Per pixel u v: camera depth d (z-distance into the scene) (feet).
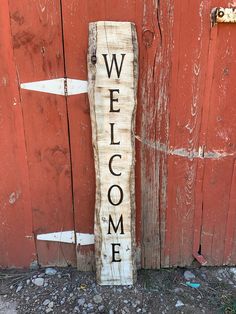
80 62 5.82
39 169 6.49
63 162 6.45
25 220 6.86
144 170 6.51
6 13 5.56
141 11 5.58
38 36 5.68
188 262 7.31
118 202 6.32
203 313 6.43
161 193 6.69
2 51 5.76
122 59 5.61
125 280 6.83
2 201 6.71
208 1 5.57
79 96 6.02
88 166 6.48
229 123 6.30
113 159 6.08
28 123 6.19
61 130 6.23
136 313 6.41
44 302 6.59
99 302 6.57
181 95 6.06
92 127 5.94
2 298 6.69
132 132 5.95
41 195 6.68
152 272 7.20
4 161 6.43
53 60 5.82
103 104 5.80
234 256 7.28
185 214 6.89
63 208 6.78
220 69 5.96
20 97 6.02
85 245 7.02
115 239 6.55
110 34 5.54
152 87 5.98
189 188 6.70
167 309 6.49
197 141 6.37
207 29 5.71
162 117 6.17
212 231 7.07
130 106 5.82
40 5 5.54
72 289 6.81
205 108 6.16
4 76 5.90
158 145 6.35
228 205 6.89
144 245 7.07
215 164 6.56
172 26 5.67
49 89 5.98
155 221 6.89
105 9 5.56
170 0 5.55
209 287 6.92
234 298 6.70
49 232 6.97
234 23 5.69
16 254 7.14
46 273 7.13
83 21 5.62
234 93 6.11
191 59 5.87
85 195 6.68
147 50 5.78
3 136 6.26
